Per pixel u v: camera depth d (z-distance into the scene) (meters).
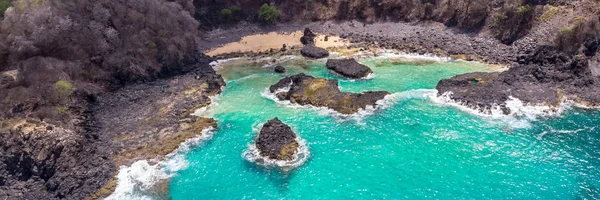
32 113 59.88
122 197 49.41
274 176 52.28
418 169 52.38
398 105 68.62
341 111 66.50
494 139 58.00
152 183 51.62
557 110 64.75
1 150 54.28
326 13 116.25
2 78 66.19
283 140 57.03
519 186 48.66
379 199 47.56
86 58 75.25
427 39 100.31
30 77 65.56
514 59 85.81
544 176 50.22
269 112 68.38
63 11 74.12
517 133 59.31
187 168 54.38
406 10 112.31
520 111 64.75
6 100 62.34
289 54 97.50
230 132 62.31
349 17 115.81
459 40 98.31
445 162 53.44
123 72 77.75
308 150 56.94
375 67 87.38
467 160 53.59
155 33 84.31
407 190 48.81
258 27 113.31
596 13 81.56
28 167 53.19
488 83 73.00
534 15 92.31
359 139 59.19
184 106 70.06
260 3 117.38
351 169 52.88
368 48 98.06
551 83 71.81
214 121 65.00
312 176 51.91
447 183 49.62
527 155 54.25
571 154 54.19
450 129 60.91
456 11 105.19
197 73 83.69
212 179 52.22
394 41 100.62
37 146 53.31
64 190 49.69
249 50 100.25
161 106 70.31
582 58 72.50
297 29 112.12
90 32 75.81
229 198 48.97
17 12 71.94
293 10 117.06
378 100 69.44
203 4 113.25
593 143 56.31
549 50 79.00
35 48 69.31
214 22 111.88
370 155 55.47
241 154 56.88
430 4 108.94
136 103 71.88
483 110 64.94
